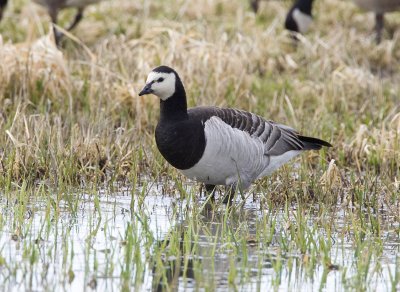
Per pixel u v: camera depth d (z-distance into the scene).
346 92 17.25
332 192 12.17
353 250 9.93
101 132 14.01
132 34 20.53
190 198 11.82
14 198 11.36
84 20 22.23
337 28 21.38
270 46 20.00
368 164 13.84
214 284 8.68
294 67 18.89
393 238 10.49
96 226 10.45
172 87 11.21
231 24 21.53
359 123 15.64
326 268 9.04
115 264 9.17
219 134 11.32
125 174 12.84
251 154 11.71
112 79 16.25
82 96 15.69
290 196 12.02
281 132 12.23
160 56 17.31
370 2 21.61
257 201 12.20
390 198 12.07
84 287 8.53
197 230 10.16
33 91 15.57
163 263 9.28
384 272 9.22
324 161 13.41
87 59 17.75
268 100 16.89
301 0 21.61
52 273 8.86
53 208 11.05
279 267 8.97
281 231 10.25
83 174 12.56
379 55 20.08
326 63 18.36
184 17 22.41
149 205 11.66
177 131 11.22
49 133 13.38
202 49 17.16
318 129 15.14
